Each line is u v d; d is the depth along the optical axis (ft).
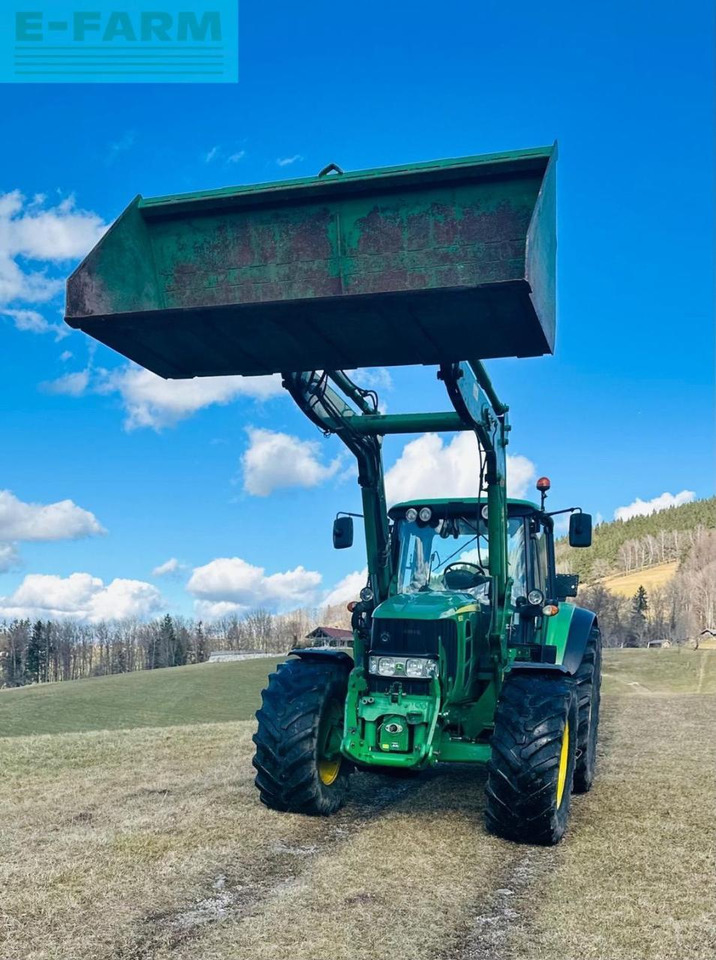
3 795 20.76
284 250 16.88
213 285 17.20
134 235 17.30
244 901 13.88
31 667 336.90
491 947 12.30
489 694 20.59
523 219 15.74
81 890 14.07
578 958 11.96
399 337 16.33
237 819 18.47
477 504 23.06
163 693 149.38
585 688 22.59
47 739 29.76
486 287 14.15
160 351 17.30
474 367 19.39
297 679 19.97
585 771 21.35
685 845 16.93
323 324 15.92
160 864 15.40
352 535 22.90
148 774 23.29
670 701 42.98
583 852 16.61
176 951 11.92
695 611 327.88
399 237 16.28
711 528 544.21
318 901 13.88
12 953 11.75
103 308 16.53
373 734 18.53
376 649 19.27
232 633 426.51
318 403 20.12
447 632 19.12
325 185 16.46
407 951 12.09
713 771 23.58
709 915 13.42
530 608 22.52
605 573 516.32
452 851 16.63
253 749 27.27
